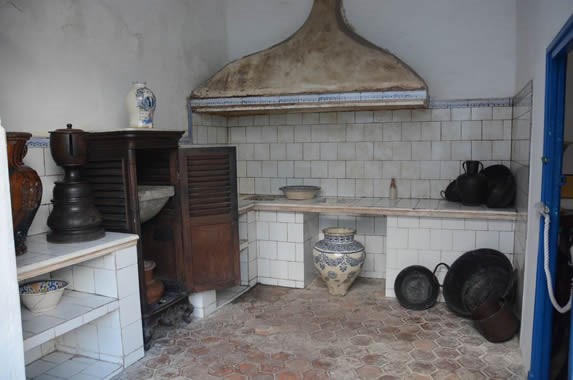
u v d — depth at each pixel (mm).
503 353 2631
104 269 2488
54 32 2641
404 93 3250
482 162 3754
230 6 4398
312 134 4207
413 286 3436
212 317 3221
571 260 2240
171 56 3635
